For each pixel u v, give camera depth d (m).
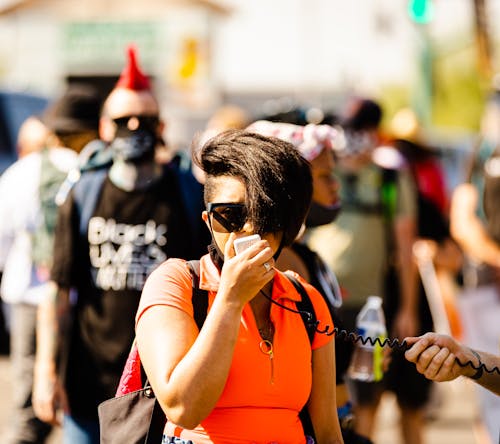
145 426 7.00
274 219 6.59
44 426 13.53
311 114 13.12
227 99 50.28
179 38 51.56
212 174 6.73
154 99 11.10
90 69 52.44
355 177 13.84
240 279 6.20
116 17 52.19
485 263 14.10
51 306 10.99
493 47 19.33
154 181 10.90
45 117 13.95
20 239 13.44
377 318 9.71
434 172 15.82
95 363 10.72
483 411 12.57
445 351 6.78
